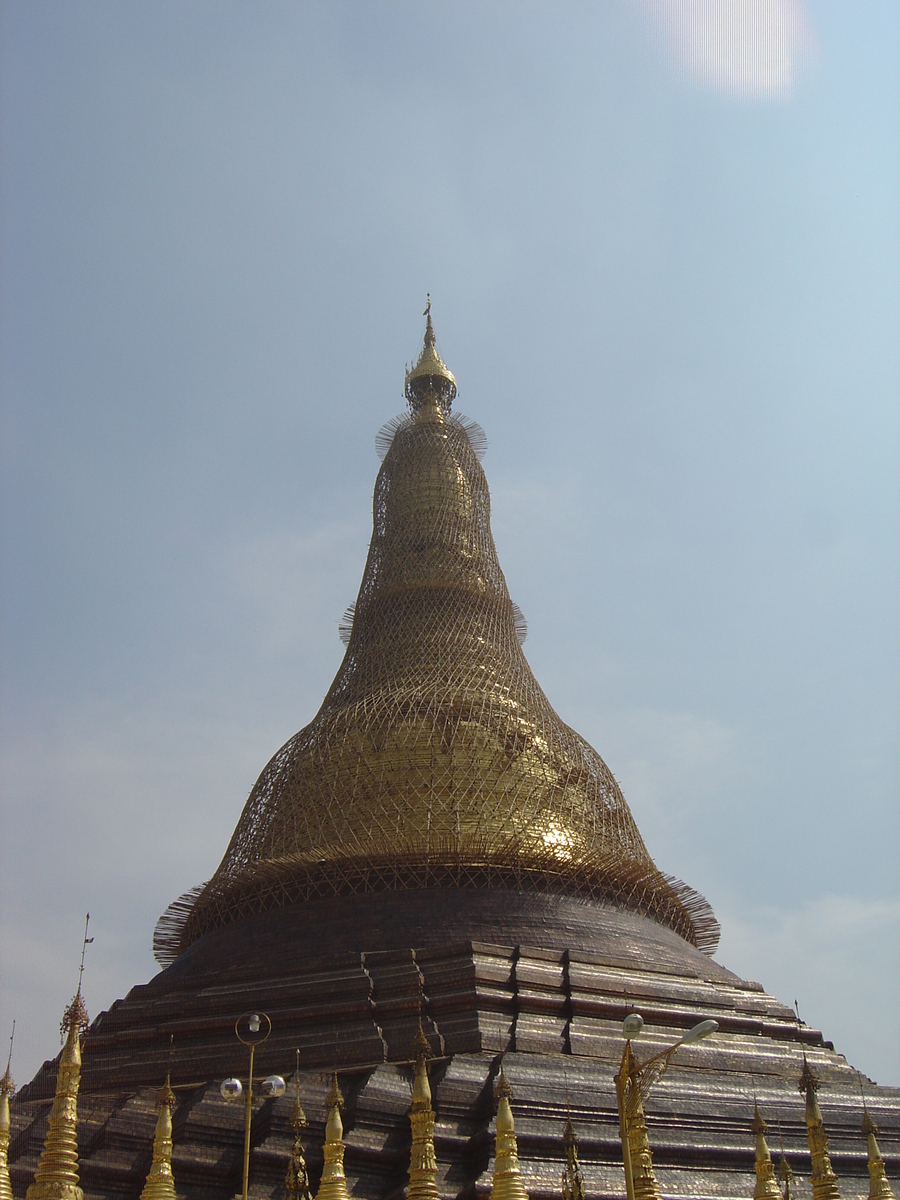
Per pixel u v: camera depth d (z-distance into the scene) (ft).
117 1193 163.63
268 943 220.02
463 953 205.36
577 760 262.88
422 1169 133.90
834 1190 145.38
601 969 212.64
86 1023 134.10
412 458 317.22
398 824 236.22
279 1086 136.05
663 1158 175.52
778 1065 204.33
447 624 285.02
